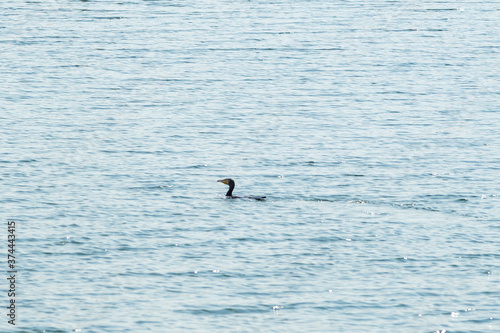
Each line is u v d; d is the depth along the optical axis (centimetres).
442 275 5153
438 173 6994
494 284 5053
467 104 9206
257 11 14938
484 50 11981
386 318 4656
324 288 4962
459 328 4575
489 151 7600
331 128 8281
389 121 8538
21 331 4447
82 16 14200
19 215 5928
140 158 7288
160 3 15600
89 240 5544
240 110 8888
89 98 9238
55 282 4969
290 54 11594
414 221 5966
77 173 6856
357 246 5528
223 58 11319
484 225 5916
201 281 5016
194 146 7650
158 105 9031
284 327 4550
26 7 14975
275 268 5197
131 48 11812
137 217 5962
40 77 10100
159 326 4531
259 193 6525
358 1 16250
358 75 10469
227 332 4503
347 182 6775
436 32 13288
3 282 4947
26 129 8012
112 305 4725
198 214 6034
